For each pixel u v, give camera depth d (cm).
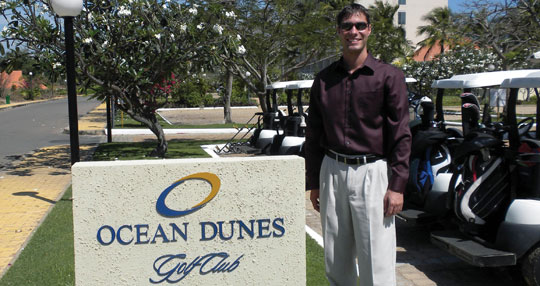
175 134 1536
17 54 804
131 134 1530
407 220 453
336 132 250
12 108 3112
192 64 940
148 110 955
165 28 841
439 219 448
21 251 422
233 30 1088
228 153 1022
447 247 378
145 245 230
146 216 229
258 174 237
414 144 480
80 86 877
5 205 600
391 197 240
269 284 242
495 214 387
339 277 262
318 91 260
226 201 236
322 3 1199
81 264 227
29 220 533
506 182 382
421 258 436
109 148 1127
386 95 242
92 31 775
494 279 385
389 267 248
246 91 3167
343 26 245
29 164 925
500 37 1955
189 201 232
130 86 881
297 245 243
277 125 947
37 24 784
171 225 232
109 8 849
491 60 2391
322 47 1191
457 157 381
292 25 1166
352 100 245
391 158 243
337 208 255
